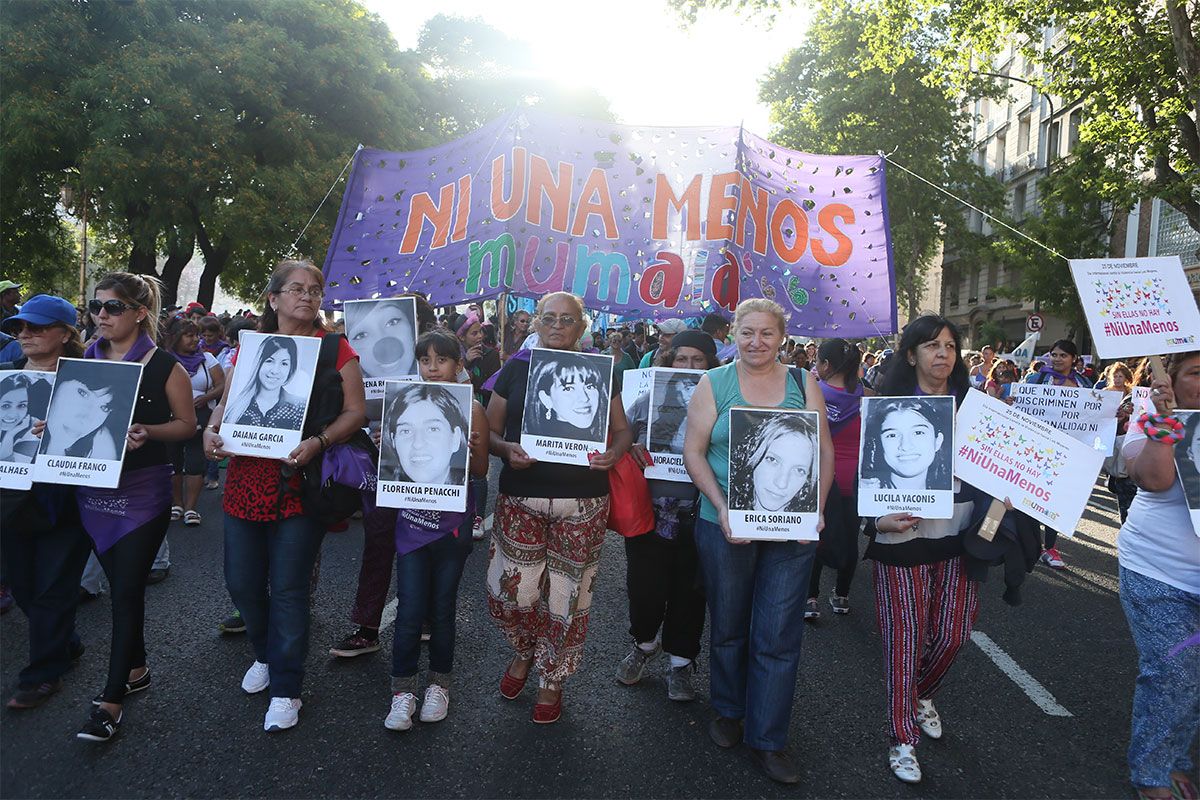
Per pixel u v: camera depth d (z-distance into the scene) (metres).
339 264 6.35
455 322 9.49
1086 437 5.12
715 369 3.22
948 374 3.21
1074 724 3.55
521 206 5.93
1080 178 16.16
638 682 3.86
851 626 4.88
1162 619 2.82
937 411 3.10
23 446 3.24
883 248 6.44
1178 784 2.87
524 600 3.36
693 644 3.63
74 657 3.86
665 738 3.30
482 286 5.91
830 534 3.82
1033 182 33.28
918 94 24.28
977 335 37.75
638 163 6.14
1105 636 4.73
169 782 2.84
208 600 4.73
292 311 3.31
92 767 2.92
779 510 2.96
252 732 3.21
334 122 21.22
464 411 3.29
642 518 3.49
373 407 4.26
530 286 6.00
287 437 3.16
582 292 6.07
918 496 3.06
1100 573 6.20
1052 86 15.10
